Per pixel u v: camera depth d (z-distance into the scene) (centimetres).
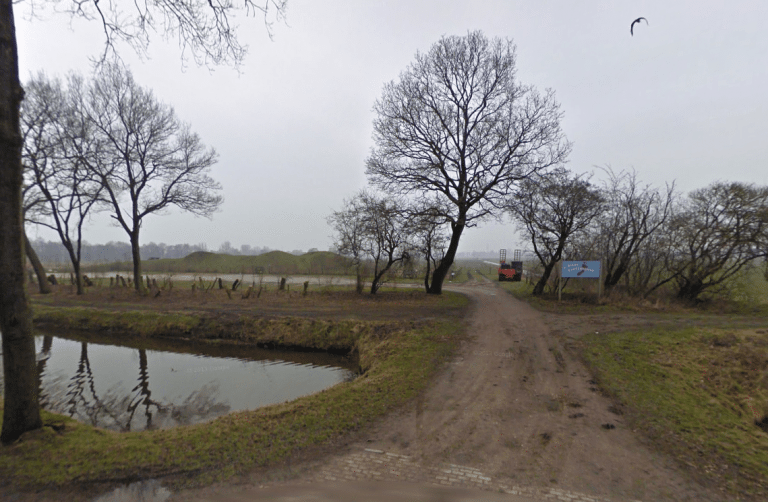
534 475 476
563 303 2012
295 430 606
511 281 4006
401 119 2292
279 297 2375
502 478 468
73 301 2398
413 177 2286
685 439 576
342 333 1505
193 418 870
